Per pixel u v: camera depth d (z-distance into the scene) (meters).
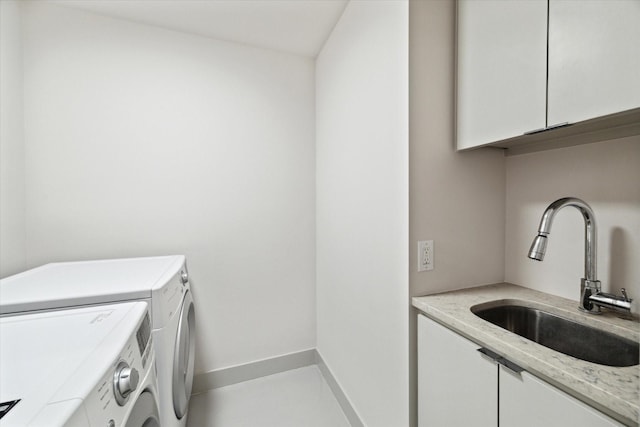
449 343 0.96
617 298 0.89
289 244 2.19
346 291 1.71
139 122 1.77
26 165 1.56
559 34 0.80
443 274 1.19
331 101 1.89
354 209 1.58
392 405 1.27
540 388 0.69
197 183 1.92
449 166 1.18
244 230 2.06
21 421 0.45
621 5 0.67
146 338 0.88
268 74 2.09
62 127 1.62
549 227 0.91
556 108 0.81
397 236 1.20
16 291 1.04
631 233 0.91
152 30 1.79
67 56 1.62
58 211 1.62
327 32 1.88
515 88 0.92
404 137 1.13
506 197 1.32
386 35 1.24
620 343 0.85
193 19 1.75
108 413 0.57
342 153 1.73
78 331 0.76
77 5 1.60
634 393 0.55
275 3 1.62
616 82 0.68
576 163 1.05
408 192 1.11
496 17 0.98
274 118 2.12
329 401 1.85
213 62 1.94
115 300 1.03
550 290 1.15
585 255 0.96
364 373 1.51
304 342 2.26
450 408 0.97
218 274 2.00
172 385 1.18
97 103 1.68
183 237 1.90
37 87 1.57
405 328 1.17
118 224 1.74
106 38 1.70
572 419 0.63
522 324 1.10
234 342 2.05
